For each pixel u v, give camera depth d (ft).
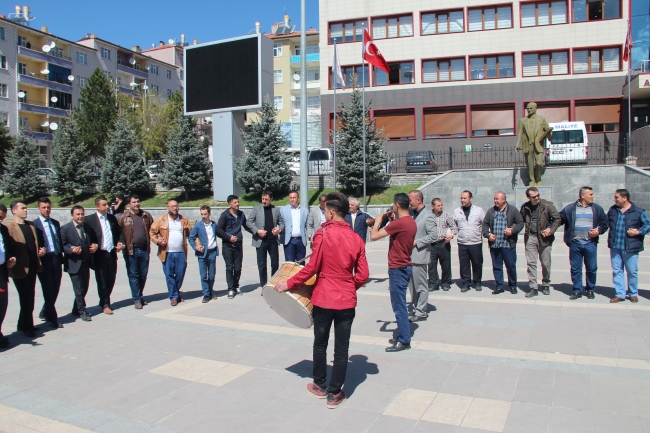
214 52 84.53
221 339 22.76
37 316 28.37
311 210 33.40
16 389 17.25
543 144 70.74
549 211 29.94
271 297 17.02
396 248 20.43
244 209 82.02
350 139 84.58
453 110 108.27
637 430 13.35
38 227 24.89
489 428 13.67
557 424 13.79
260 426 14.15
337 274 15.58
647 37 101.50
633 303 27.78
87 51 193.06
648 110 101.91
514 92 105.40
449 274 33.14
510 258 31.09
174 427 14.21
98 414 15.16
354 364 18.94
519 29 105.29
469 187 74.08
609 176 68.18
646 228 27.27
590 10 103.55
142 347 21.83
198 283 38.99
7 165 117.19
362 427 13.96
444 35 108.17
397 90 110.01
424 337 22.33
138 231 29.53
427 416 14.51
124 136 103.45
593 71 103.50
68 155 110.73
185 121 94.99
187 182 93.20
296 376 17.95
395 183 85.15
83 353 21.13
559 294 30.78
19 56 168.66
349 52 112.27
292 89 184.65
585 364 18.38
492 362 18.86
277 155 87.15
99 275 28.30
